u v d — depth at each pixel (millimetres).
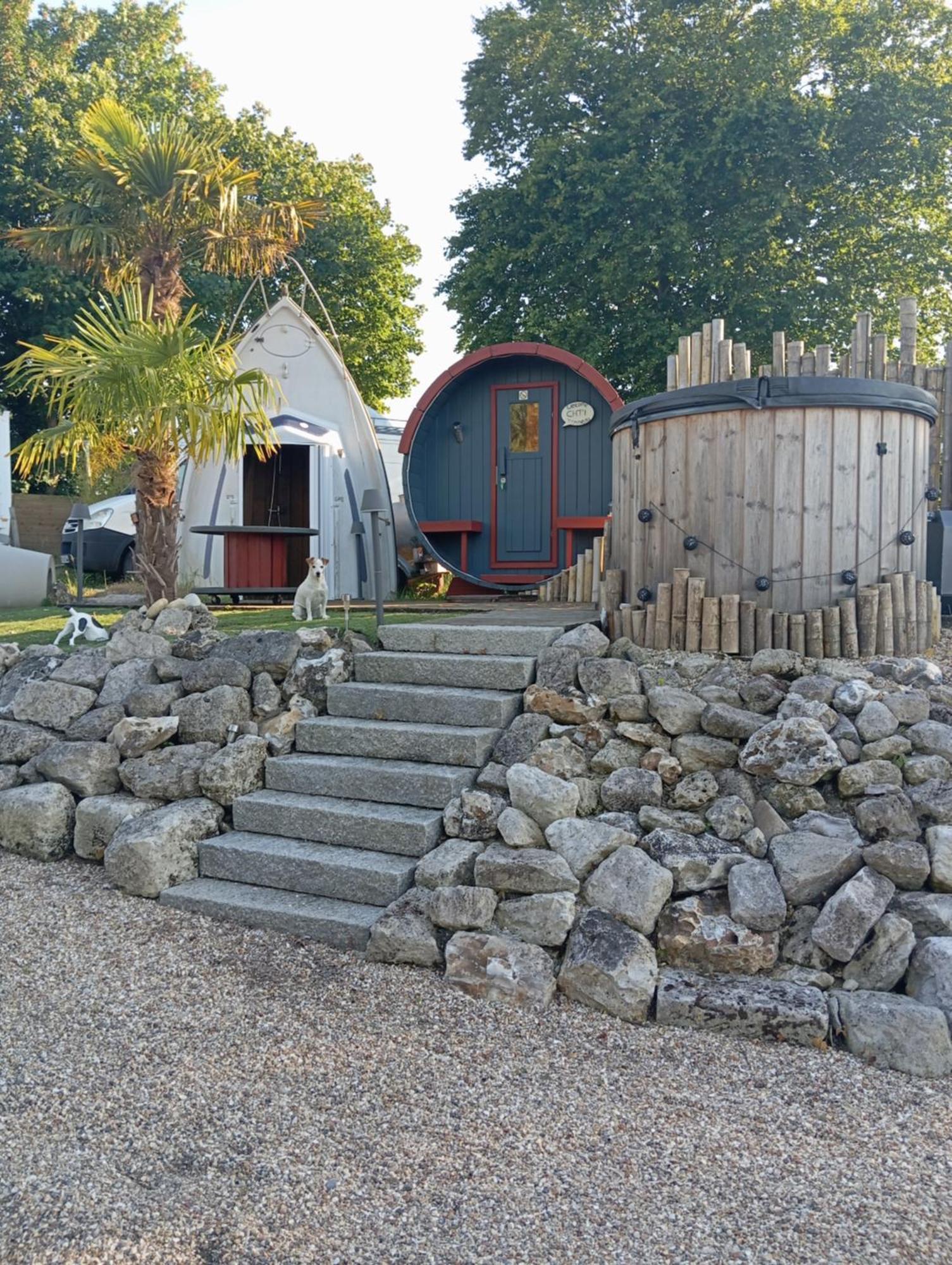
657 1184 2887
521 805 4680
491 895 4332
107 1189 2832
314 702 5941
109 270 10719
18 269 21547
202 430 7531
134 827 5219
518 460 12422
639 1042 3723
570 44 20328
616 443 6469
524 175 20641
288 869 4891
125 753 5816
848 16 20203
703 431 5559
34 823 5516
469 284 21531
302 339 13500
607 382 11633
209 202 9680
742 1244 2625
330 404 13453
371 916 4523
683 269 19391
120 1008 3939
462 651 6039
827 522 5395
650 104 19078
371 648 6363
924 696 4758
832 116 18500
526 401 12352
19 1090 3348
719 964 4004
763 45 19250
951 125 19109
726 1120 3232
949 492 7527
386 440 19484
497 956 4125
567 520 11875
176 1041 3699
